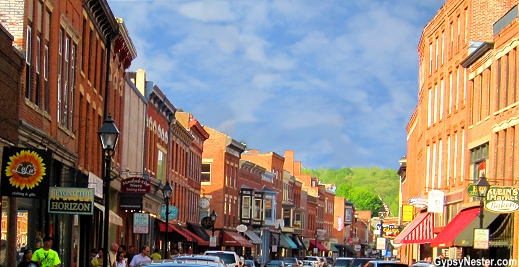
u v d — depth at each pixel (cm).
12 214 2484
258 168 9975
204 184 8569
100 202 3897
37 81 2797
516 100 3862
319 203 14225
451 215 5016
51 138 2864
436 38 5688
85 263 3756
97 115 3972
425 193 5834
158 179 5688
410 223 6056
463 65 4759
